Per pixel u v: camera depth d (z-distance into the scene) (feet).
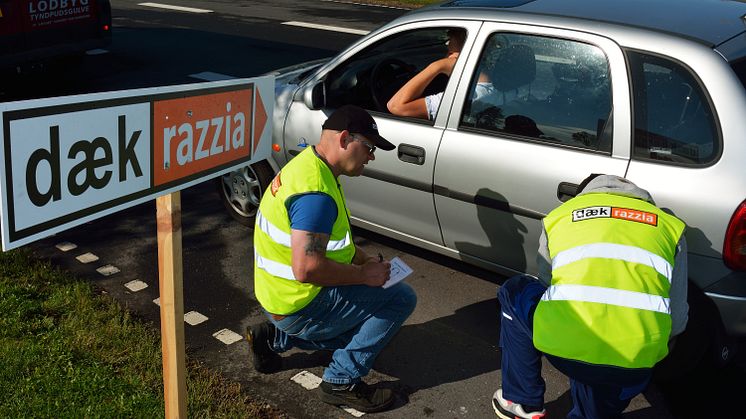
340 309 10.32
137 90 6.21
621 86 10.85
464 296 14.10
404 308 10.55
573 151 11.20
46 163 5.55
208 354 12.26
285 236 9.74
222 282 14.60
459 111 12.45
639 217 8.84
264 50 35.27
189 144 6.95
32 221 5.53
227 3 49.47
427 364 12.13
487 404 11.18
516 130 11.85
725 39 10.77
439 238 13.34
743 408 11.07
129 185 6.35
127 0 50.06
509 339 10.02
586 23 11.41
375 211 14.11
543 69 11.69
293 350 12.37
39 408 10.24
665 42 10.66
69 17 26.91
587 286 8.45
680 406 11.16
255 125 7.91
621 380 8.48
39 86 28.50
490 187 12.03
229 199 17.11
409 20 13.37
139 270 14.92
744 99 10.04
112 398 10.57
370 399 10.84
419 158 12.83
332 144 9.68
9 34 24.79
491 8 12.62
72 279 14.20
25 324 12.24
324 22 42.88
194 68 31.71
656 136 10.55
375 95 14.19
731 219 9.84
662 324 8.29
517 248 12.18
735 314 10.26
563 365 8.64
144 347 11.89
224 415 10.39
